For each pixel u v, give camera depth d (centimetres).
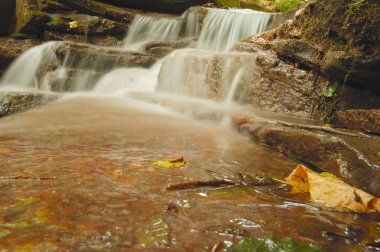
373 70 407
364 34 404
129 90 842
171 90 730
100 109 561
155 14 1322
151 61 983
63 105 601
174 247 140
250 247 149
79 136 362
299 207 204
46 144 316
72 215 160
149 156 289
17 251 128
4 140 328
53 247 132
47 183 201
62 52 904
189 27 1198
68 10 1167
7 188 189
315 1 528
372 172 248
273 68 528
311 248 153
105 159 268
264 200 212
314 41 514
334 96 463
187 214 176
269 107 522
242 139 387
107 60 937
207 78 635
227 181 240
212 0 1441
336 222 186
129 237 145
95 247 135
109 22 1159
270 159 319
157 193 202
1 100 619
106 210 169
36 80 934
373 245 163
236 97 576
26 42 1101
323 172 289
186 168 258
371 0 397
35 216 156
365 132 349
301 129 349
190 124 454
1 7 1175
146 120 471
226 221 171
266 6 1595
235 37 1052
